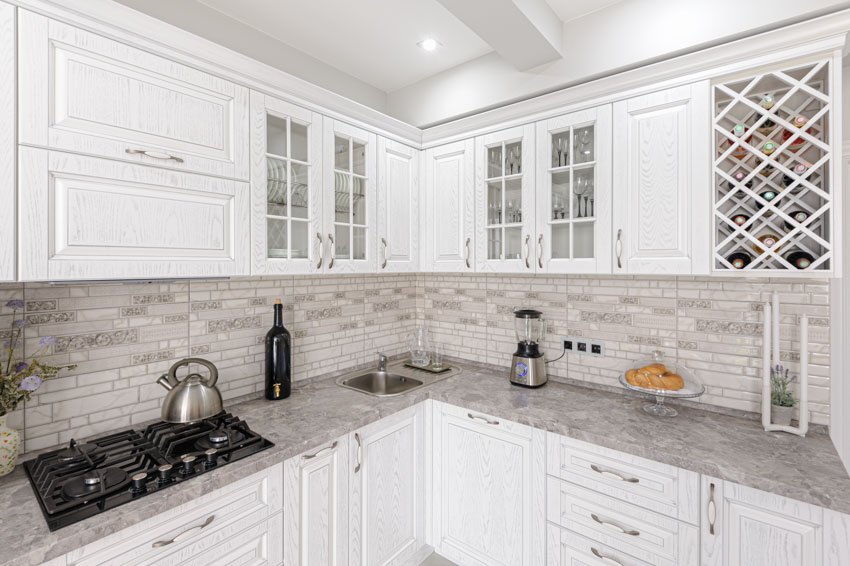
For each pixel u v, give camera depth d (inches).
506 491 74.0
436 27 77.5
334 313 95.7
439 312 112.6
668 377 68.9
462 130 90.7
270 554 56.8
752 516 51.3
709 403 72.7
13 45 43.3
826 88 57.9
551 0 70.4
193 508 48.6
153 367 66.2
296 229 72.4
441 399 82.3
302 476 60.9
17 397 50.3
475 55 88.3
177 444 56.7
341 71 94.0
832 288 68.8
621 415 70.7
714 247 62.6
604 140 71.4
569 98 74.6
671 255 65.4
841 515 46.1
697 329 73.9
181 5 66.5
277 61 80.9
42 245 45.3
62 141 46.5
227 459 54.1
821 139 59.6
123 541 43.1
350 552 69.0
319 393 83.1
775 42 57.0
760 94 63.7
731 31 61.1
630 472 60.3
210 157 59.4
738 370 70.1
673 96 64.9
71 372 58.0
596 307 85.5
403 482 79.7
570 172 75.0
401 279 113.3
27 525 40.6
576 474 65.6
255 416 70.0
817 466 52.4
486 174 87.6
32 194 44.6
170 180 55.0
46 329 56.0
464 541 80.0
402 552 79.7
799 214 58.3
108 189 50.2
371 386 100.3
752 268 60.4
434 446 84.1
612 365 83.6
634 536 60.1
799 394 64.3
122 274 51.2
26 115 44.1
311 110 73.5
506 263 84.2
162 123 54.5
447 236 94.0
